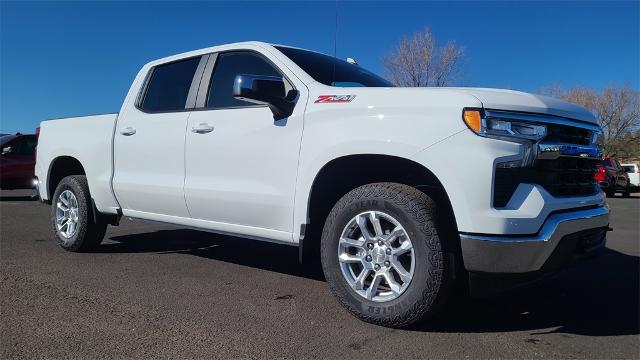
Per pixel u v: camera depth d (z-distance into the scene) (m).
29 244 6.02
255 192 3.91
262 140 3.88
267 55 4.17
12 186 12.26
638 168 26.31
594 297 4.11
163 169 4.62
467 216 3.00
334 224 3.49
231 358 2.86
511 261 2.97
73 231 5.49
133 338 3.13
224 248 5.93
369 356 2.90
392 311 3.22
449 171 3.05
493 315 3.62
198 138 4.31
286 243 3.87
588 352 3.00
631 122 47.28
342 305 3.48
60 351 2.93
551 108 3.26
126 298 3.91
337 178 3.73
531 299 4.02
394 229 3.26
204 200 4.26
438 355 2.92
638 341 3.18
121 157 5.01
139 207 4.93
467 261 3.03
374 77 4.67
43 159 5.92
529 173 3.07
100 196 5.23
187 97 4.58
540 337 3.22
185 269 4.86
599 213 3.51
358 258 3.41
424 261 3.11
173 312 3.60
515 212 2.99
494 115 3.04
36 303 3.75
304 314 3.58
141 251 5.69
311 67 4.08
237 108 4.14
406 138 3.18
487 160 2.98
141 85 5.05
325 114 3.56
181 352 2.93
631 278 4.75
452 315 3.60
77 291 4.07
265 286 4.29
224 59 4.47
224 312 3.62
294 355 2.91
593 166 3.67
